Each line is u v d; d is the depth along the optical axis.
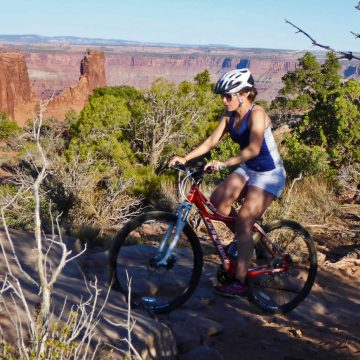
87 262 5.43
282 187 4.38
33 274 4.37
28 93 164.25
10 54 154.88
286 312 4.92
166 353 3.62
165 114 24.44
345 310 5.18
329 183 11.55
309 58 58.12
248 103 4.22
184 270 5.04
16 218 9.78
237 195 4.42
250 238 4.35
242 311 4.92
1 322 3.22
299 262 6.24
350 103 15.77
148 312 4.35
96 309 3.73
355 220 9.24
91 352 3.12
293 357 3.99
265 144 4.24
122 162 21.62
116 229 10.05
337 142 15.70
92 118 23.17
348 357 4.11
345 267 6.47
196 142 25.03
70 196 13.00
